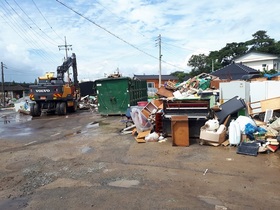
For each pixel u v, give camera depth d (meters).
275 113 9.51
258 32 59.78
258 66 46.84
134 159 6.14
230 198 3.98
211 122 7.38
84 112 18.62
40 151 7.30
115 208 3.77
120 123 11.79
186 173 5.09
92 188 4.54
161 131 8.42
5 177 5.29
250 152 6.17
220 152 6.49
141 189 4.40
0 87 57.72
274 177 4.75
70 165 5.89
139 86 17.48
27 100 21.88
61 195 4.31
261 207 3.68
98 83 14.88
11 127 12.55
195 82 15.14
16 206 3.99
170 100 8.35
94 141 8.27
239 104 8.50
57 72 19.92
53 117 16.14
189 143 7.45
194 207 3.72
